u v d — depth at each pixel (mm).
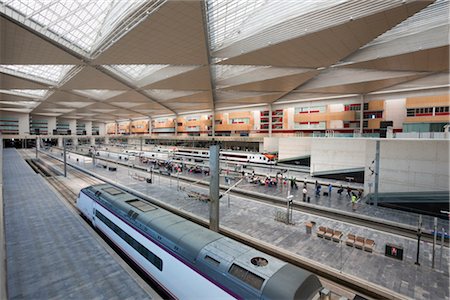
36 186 27391
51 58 22422
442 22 18516
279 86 34438
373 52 22906
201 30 17484
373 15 15086
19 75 30672
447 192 17328
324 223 16688
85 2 18391
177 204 21328
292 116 44062
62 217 17141
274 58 22969
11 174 35062
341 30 17156
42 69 31438
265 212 18859
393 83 30219
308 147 35781
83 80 31422
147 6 15000
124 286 9320
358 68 26797
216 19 18344
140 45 19672
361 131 35281
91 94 46344
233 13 18453
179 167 39719
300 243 13578
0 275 6301
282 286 6512
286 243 13570
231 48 22422
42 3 16938
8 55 21078
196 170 37094
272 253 12992
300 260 11875
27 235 13969
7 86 35125
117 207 13242
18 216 17281
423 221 16875
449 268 11047
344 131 37094
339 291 10070
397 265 11352
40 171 42625
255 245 13750
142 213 11898
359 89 32906
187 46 20219
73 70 28781
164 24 16406
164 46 19984
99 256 11570
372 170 20797
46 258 11352
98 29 20422
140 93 41719
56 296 8695
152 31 17328
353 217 18219
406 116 31125
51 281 9586
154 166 44094
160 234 10000
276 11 18578
